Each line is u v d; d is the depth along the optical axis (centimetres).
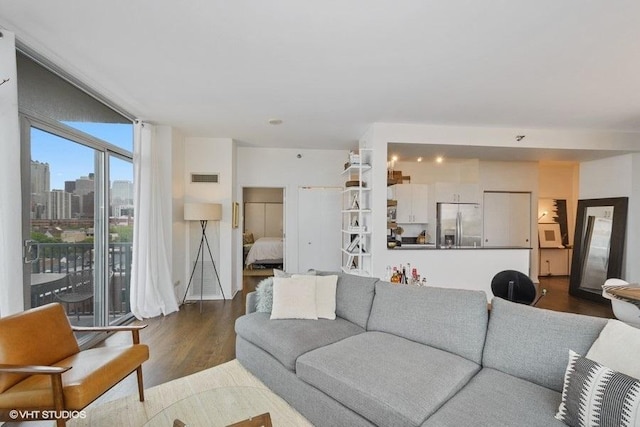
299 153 586
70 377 172
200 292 490
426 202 652
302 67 264
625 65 259
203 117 401
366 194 466
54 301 275
